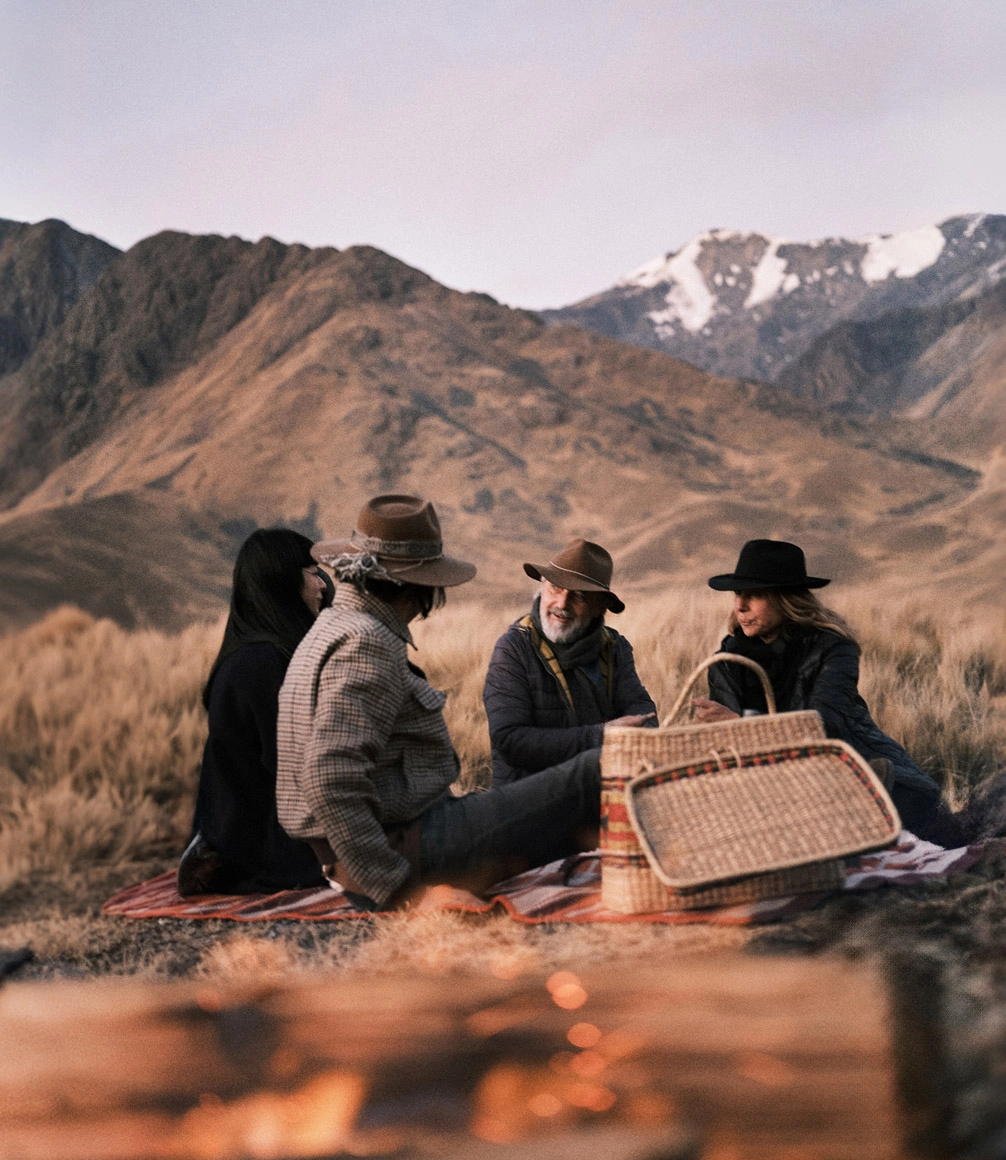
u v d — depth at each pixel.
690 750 2.66
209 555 103.69
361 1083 1.10
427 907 2.78
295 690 2.89
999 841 2.84
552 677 3.67
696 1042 1.16
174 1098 1.09
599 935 2.44
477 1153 0.96
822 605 3.68
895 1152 1.02
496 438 164.75
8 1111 1.09
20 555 81.50
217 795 3.44
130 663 7.02
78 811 4.50
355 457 149.25
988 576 51.41
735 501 139.38
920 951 1.78
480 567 114.62
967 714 5.64
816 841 2.46
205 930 3.09
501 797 2.98
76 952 3.01
